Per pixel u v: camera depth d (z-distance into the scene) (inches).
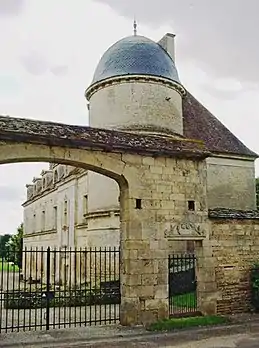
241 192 1111.0
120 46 968.3
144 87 911.7
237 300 554.3
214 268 543.2
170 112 931.3
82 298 674.2
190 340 426.6
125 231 503.5
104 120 924.0
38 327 497.4
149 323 487.5
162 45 1109.7
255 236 582.9
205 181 556.1
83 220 1119.6
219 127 1186.0
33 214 1801.2
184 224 530.9
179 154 534.9
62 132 475.5
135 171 510.6
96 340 425.1
